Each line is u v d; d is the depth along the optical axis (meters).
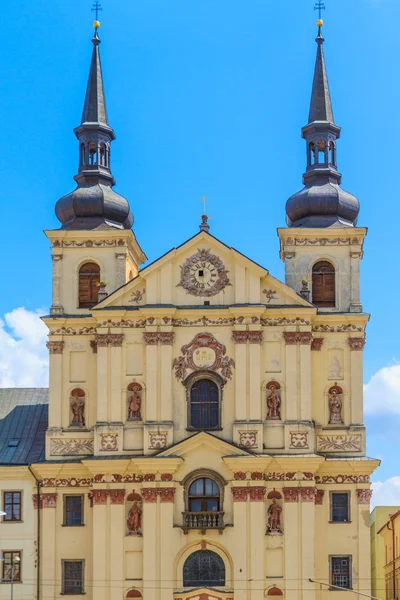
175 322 94.88
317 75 104.12
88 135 102.81
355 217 100.50
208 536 91.06
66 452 95.19
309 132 102.62
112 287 98.50
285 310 94.25
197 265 95.81
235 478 91.75
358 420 94.94
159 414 93.31
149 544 91.19
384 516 128.88
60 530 94.06
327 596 91.69
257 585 90.25
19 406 103.69
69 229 99.12
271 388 93.88
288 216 101.31
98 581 91.25
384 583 127.19
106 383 94.44
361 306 96.81
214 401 94.12
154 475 92.00
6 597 93.25
